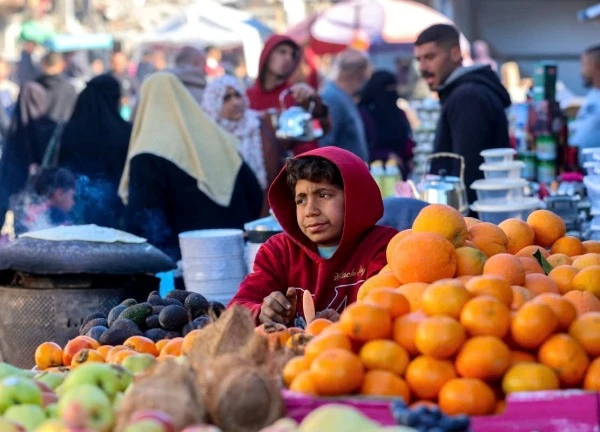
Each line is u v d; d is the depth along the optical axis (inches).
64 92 378.9
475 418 92.8
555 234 139.8
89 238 199.3
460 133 241.3
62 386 106.0
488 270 115.7
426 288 107.3
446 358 98.8
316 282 153.7
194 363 99.2
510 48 708.7
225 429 91.3
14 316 196.1
